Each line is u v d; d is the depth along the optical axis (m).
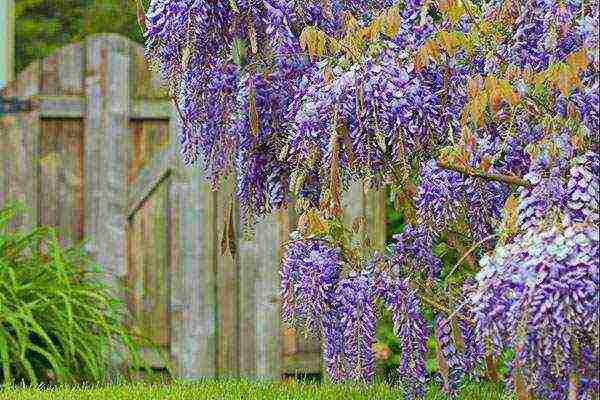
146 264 9.82
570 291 3.78
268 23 4.84
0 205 9.77
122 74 9.84
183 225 9.80
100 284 9.20
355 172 4.99
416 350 5.08
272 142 5.29
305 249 5.26
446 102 5.05
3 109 9.80
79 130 9.84
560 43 4.61
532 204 4.17
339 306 5.23
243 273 9.80
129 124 9.84
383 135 4.55
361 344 5.07
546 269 3.80
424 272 5.32
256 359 9.79
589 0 4.35
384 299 5.16
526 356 3.84
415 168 5.25
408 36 5.10
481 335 3.95
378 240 9.61
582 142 4.31
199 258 9.79
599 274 3.80
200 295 9.77
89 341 8.80
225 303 9.80
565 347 3.77
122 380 9.19
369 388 6.20
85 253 9.78
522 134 4.79
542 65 4.77
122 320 9.74
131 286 9.80
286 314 5.31
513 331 3.82
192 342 9.77
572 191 4.15
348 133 4.64
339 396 6.11
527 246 3.89
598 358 3.87
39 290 8.77
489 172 4.83
